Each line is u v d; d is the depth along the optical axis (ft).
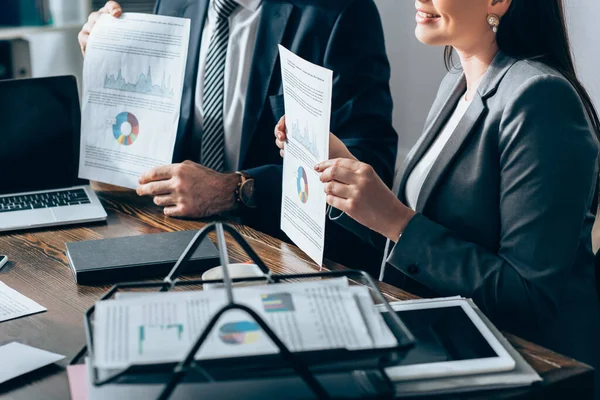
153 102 5.75
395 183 5.34
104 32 5.93
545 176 4.00
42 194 5.76
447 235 4.26
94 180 6.05
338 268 4.50
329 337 2.69
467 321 3.47
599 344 4.38
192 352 2.47
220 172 6.01
